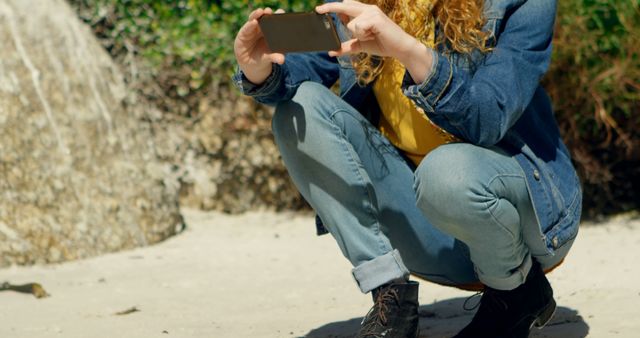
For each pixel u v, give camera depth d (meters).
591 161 6.04
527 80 2.68
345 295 4.19
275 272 4.79
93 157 5.65
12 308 4.06
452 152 2.61
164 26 6.74
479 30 2.71
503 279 2.79
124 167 5.81
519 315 2.96
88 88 5.89
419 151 2.93
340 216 2.86
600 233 5.69
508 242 2.66
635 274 4.33
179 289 4.45
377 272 2.83
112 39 6.80
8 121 5.38
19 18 5.75
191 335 3.45
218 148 6.68
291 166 2.90
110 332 3.54
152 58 6.70
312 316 3.76
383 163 2.93
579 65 5.82
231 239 5.80
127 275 4.82
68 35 5.99
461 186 2.56
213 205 6.70
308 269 4.84
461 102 2.57
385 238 2.87
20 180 5.27
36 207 5.26
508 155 2.72
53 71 5.72
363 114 3.05
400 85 2.81
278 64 2.90
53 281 4.70
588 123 6.04
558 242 2.78
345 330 3.46
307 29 2.63
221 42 6.54
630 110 5.95
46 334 3.54
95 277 4.79
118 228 5.53
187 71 6.66
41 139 5.45
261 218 6.47
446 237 2.97
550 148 2.86
